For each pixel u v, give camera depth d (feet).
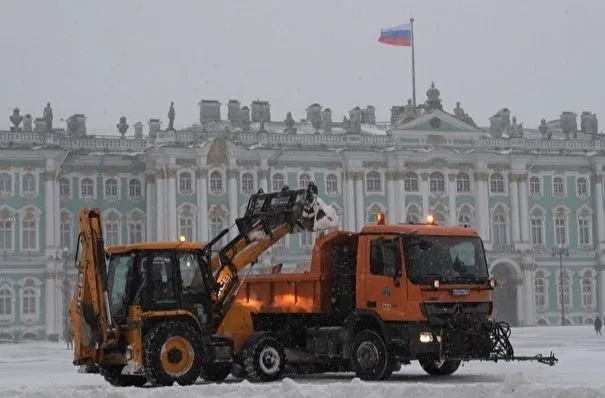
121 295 136.15
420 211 487.61
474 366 177.17
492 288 145.38
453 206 492.54
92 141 468.34
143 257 136.36
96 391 113.09
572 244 510.99
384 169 488.02
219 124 494.59
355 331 147.64
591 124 563.07
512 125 512.22
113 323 133.08
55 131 472.03
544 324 500.74
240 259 148.56
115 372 140.26
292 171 478.18
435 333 140.26
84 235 134.00
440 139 494.59
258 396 107.65
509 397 101.91
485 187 497.46
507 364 180.96
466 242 146.20
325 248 153.17
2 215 448.24
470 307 143.43
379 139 490.08
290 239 464.65
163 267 136.98
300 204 150.92
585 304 509.35
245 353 143.95
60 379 164.55
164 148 458.09
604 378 144.77
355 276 150.71
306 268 157.69
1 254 444.14
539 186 509.76
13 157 450.30
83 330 134.51
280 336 154.30
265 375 143.84
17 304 444.96
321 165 482.69
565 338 323.16
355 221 480.64
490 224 497.46
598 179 515.50
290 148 476.13
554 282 504.84
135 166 472.03
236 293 147.33
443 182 493.77
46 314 445.78
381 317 143.74
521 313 493.77
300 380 149.07
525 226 501.15
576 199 513.45
